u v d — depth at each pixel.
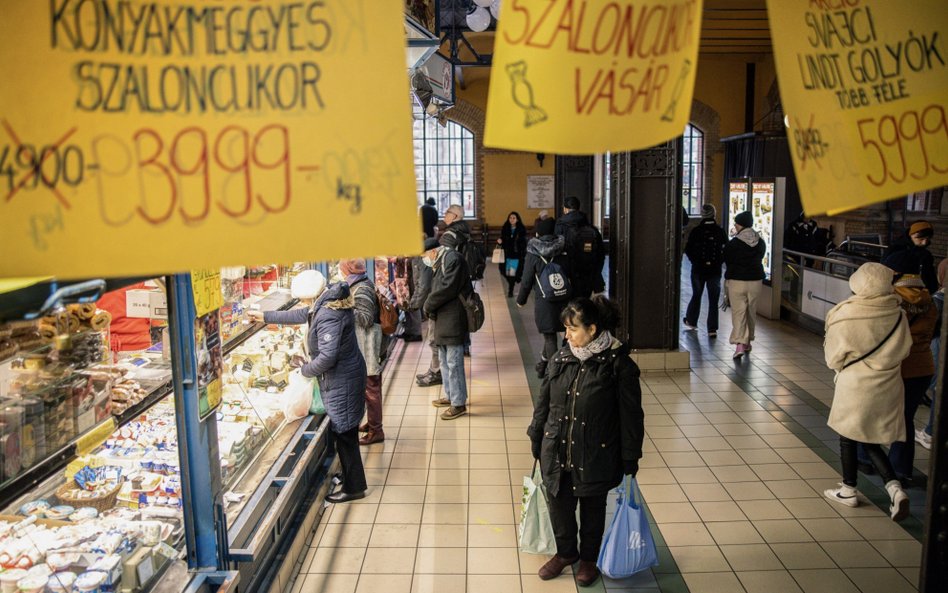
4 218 1.64
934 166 2.06
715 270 10.26
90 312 3.10
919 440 6.33
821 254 12.90
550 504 4.32
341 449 5.41
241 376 5.89
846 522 5.01
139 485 3.80
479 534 4.96
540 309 7.84
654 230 8.41
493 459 6.18
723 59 20.56
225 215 1.70
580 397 4.08
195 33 1.68
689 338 10.33
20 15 1.63
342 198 1.73
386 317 7.84
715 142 20.95
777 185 11.12
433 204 14.59
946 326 2.33
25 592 2.99
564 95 1.76
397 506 5.38
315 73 1.72
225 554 3.61
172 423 4.29
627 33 1.76
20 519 3.48
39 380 2.72
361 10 1.73
